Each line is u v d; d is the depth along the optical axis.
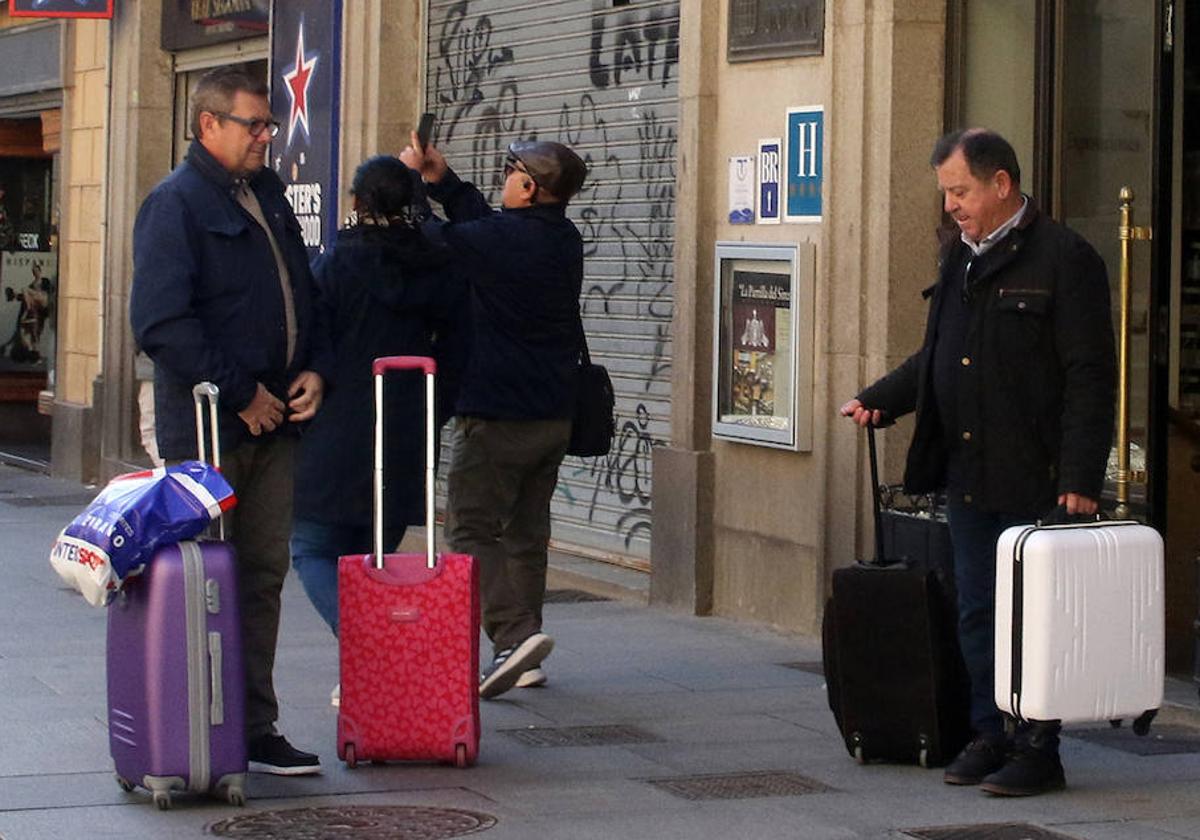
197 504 6.55
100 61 19.78
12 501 18.42
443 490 14.72
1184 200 8.95
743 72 11.18
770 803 6.95
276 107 16.48
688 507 11.51
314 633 10.90
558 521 13.45
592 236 13.02
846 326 10.32
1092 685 6.82
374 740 7.37
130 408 19.14
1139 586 6.89
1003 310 7.00
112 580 6.41
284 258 7.23
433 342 8.66
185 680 6.63
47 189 22.69
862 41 10.15
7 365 22.72
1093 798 7.06
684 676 9.55
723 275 11.26
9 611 11.71
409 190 8.27
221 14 17.64
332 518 8.16
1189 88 8.92
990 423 7.05
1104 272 7.03
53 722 8.23
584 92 13.08
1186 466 9.05
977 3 10.08
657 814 6.78
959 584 7.26
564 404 8.99
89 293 20.20
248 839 6.38
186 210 6.97
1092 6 9.35
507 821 6.66
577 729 8.27
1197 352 8.98
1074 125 9.49
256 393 6.96
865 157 10.20
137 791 6.99
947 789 7.17
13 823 6.54
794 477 10.77
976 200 6.98
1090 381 6.91
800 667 9.79
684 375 11.60
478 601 7.46
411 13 15.16
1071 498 6.89
